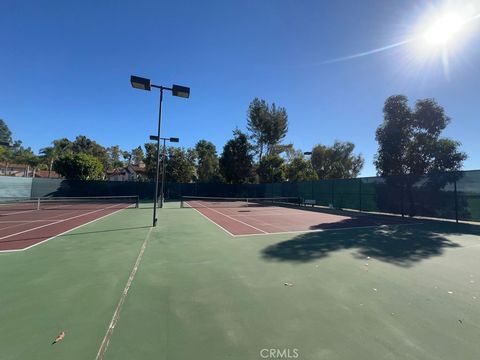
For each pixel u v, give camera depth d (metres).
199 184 40.22
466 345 3.11
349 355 2.93
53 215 16.77
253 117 43.84
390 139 16.23
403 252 7.45
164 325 3.56
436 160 14.71
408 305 4.14
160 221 13.87
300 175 39.03
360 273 5.63
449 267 6.07
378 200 18.28
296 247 8.00
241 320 3.69
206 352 2.99
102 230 10.90
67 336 3.30
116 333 3.37
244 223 13.30
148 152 48.97
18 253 7.17
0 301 4.25
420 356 2.91
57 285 4.91
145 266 6.05
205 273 5.60
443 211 14.27
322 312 3.91
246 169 42.12
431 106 15.32
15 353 2.97
